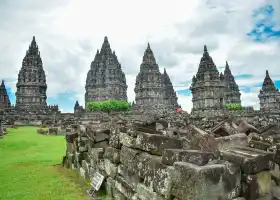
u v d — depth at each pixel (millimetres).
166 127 12453
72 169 12016
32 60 95438
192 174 4312
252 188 4820
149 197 5660
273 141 7941
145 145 6309
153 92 104188
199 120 35562
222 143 6965
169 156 5215
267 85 105375
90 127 11328
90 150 10055
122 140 7555
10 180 10055
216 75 80812
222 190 4477
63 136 31312
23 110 82812
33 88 93000
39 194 8375
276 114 59781
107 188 8266
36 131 39312
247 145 7340
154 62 108188
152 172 5648
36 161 14109
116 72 114312
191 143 6871
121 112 81938
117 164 7766
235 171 4801
